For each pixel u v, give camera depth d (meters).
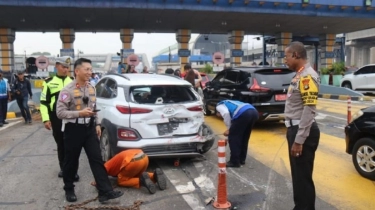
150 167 5.99
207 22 23.22
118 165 4.94
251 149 7.22
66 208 4.27
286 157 6.60
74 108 4.30
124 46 25.59
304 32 28.41
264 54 32.97
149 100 6.06
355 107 14.27
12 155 6.93
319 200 4.51
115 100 5.82
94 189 4.97
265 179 5.35
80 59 4.31
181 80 6.29
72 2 17.66
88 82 4.46
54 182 5.28
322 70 25.55
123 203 4.45
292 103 3.59
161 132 5.61
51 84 5.11
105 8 18.38
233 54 27.08
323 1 20.31
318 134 3.60
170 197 4.65
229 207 4.27
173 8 18.70
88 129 4.39
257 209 4.24
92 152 4.42
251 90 8.86
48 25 23.55
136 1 18.22
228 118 5.92
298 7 20.45
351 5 20.72
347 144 5.64
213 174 5.62
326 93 20.09
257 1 19.52
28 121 11.01
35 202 4.51
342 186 5.00
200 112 5.96
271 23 23.89
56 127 5.23
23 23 22.52
